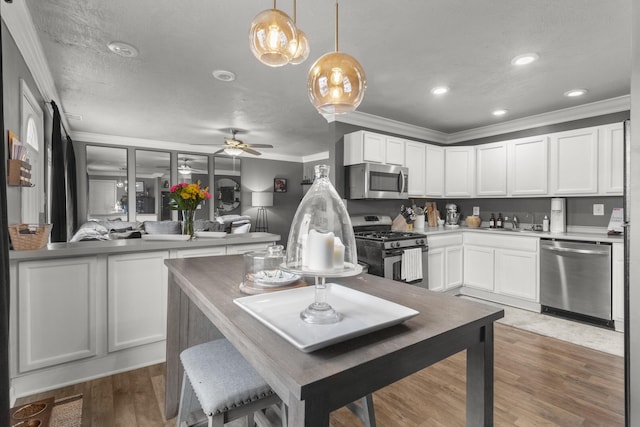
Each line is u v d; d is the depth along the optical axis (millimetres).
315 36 2256
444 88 3154
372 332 791
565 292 3314
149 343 2410
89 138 5656
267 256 1251
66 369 2129
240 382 1099
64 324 2104
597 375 2234
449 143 4977
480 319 895
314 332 747
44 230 2082
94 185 5738
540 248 3516
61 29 2221
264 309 917
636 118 1223
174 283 1791
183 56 2611
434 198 4828
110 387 2105
